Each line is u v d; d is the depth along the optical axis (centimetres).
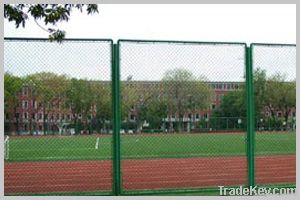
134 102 1244
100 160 1731
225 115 1285
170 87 1257
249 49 1165
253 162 1159
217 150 2312
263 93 1288
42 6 940
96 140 2359
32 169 1541
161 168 1570
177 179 1370
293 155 1906
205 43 1141
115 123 1104
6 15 932
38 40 1095
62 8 944
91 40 1097
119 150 1108
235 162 1747
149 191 1127
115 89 1103
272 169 1595
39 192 1165
